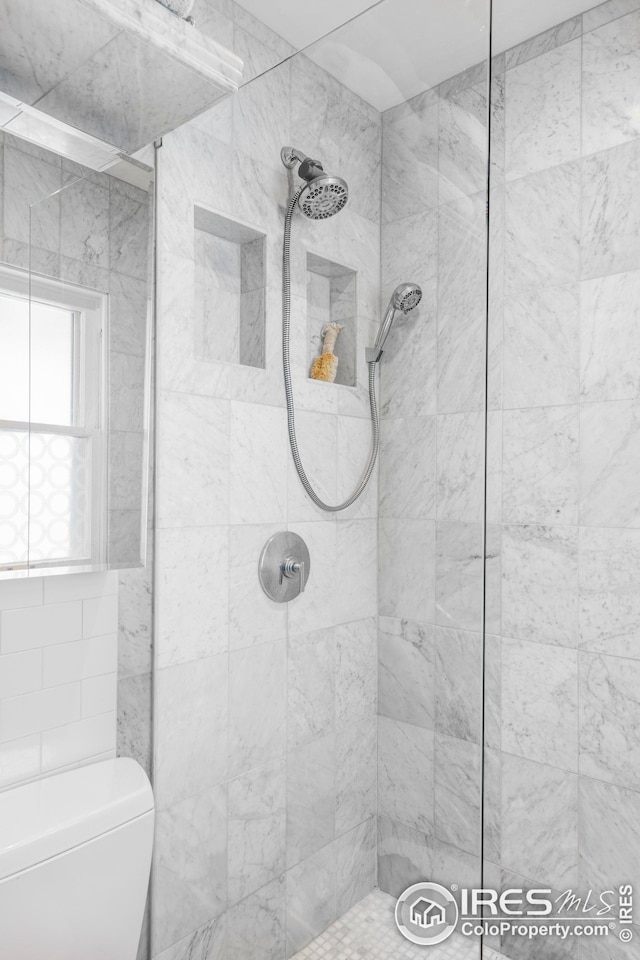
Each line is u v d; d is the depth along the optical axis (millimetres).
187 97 997
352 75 1025
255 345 1088
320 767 1028
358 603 1015
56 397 1026
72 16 810
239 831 1088
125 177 1116
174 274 1136
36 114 1015
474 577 923
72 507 1041
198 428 1117
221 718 1102
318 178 1050
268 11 1384
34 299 1006
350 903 1010
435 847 951
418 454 969
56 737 1111
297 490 1051
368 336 1010
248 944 1076
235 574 1085
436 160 958
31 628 1079
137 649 1169
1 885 890
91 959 996
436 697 954
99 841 997
